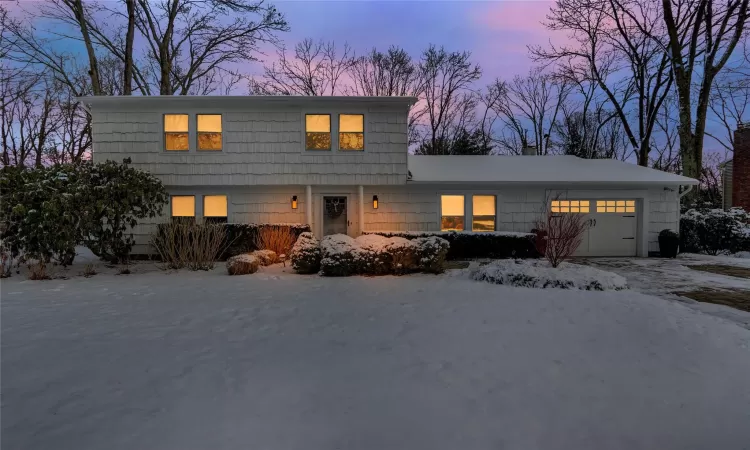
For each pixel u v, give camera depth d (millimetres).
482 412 3139
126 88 17984
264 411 3113
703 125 17703
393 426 2928
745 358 4301
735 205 20328
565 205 14312
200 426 2887
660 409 3230
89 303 6641
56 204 9297
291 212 13820
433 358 4215
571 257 13984
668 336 4949
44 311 6109
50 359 4121
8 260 10781
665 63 20203
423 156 17328
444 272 9883
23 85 21281
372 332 5066
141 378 3684
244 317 5754
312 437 2775
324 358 4199
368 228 13953
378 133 13523
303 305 6465
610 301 6688
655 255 14328
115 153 13148
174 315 5867
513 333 5039
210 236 11508
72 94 22281
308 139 13492
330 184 13492
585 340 4801
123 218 11055
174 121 13312
